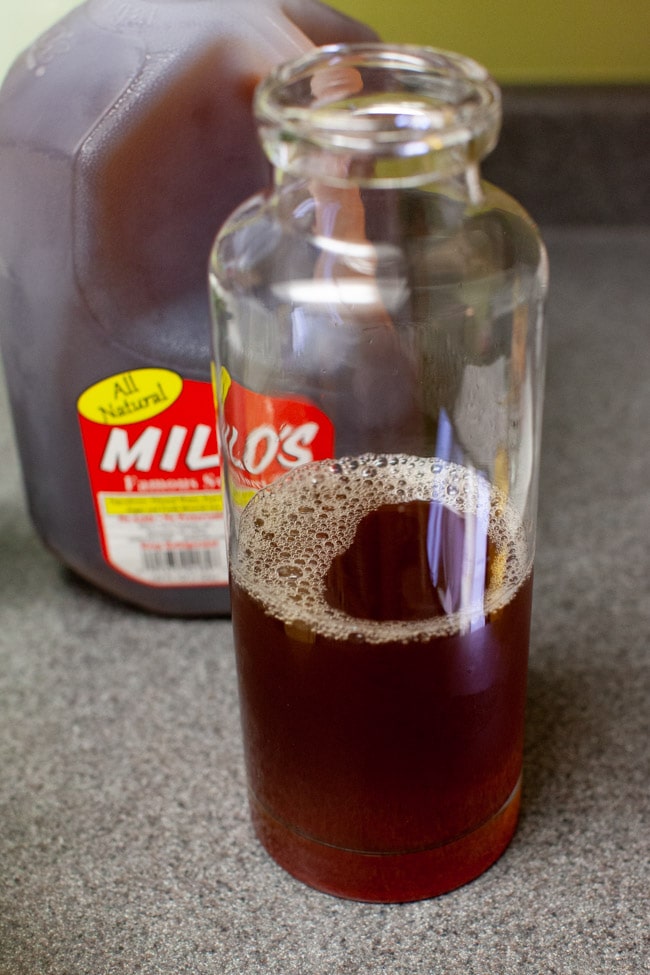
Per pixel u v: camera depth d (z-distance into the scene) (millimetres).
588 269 858
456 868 527
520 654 515
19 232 570
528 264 517
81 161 552
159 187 560
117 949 519
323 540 507
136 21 557
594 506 693
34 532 693
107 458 606
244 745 545
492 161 860
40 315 582
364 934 521
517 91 843
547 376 775
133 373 588
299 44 556
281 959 515
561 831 550
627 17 827
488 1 822
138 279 574
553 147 851
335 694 494
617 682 606
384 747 499
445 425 537
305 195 514
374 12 830
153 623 647
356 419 554
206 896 535
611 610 639
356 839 518
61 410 599
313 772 511
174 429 599
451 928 521
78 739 592
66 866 545
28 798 569
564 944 515
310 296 528
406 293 532
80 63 558
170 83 548
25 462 625
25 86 567
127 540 625
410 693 492
